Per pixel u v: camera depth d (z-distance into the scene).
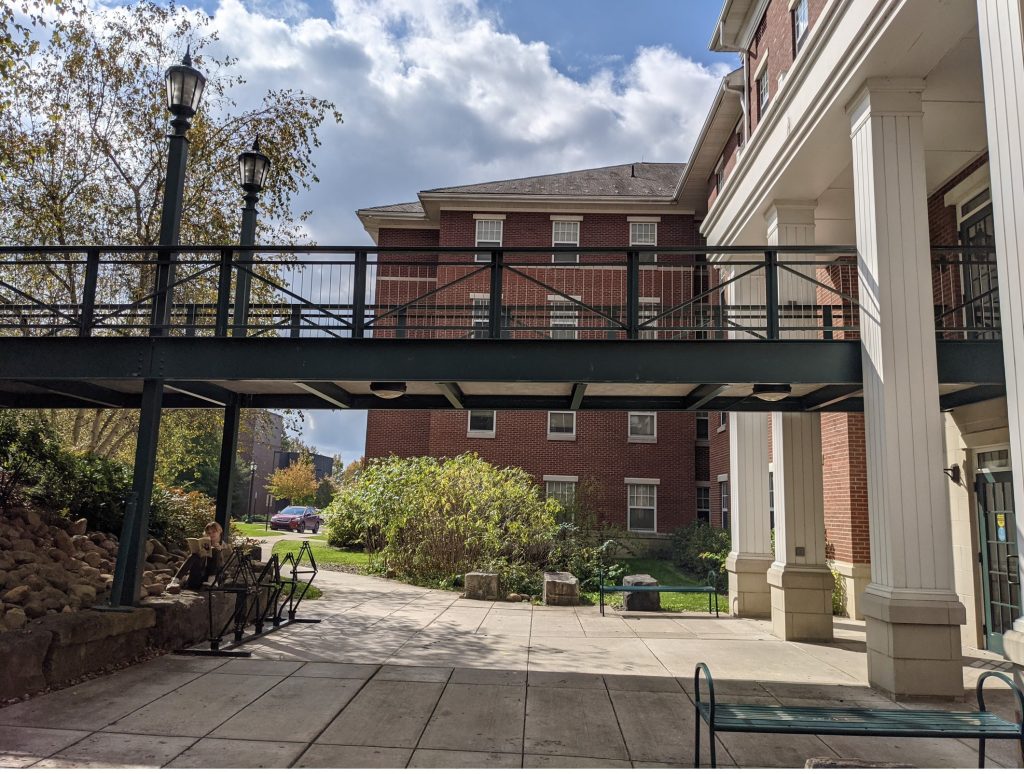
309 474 45.69
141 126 13.59
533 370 7.64
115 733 4.98
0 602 6.27
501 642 8.59
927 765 4.88
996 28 5.20
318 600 11.33
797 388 8.52
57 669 6.03
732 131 17.80
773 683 6.93
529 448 22.34
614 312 8.17
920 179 7.13
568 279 21.80
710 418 22.16
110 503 9.73
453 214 23.38
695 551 17.70
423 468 15.26
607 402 9.60
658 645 8.70
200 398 9.50
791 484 9.64
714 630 9.91
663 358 7.61
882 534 6.79
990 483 8.92
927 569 6.57
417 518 14.70
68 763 4.41
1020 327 4.96
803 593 9.34
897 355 6.88
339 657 7.47
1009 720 5.75
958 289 9.91
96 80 13.38
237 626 7.95
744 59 14.14
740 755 4.96
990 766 4.90
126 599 7.17
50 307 8.01
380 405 9.73
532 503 15.48
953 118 8.31
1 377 7.71
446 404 9.64
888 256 7.04
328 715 5.53
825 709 4.60
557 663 7.53
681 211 22.86
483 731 5.28
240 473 47.59
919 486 6.69
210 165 14.05
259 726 5.23
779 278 10.25
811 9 10.40
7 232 13.00
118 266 13.67
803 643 9.05
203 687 6.18
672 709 5.97
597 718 5.68
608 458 22.31
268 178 14.33
